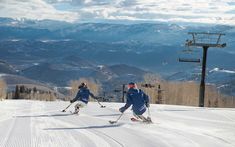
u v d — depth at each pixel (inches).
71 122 666.8
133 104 668.7
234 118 754.8
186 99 2087.8
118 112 852.6
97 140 482.0
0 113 791.7
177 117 766.5
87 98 822.5
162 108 992.9
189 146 446.9
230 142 474.6
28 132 537.0
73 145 446.0
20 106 991.0
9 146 429.7
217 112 872.9
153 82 2164.1
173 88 2092.8
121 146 443.2
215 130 580.1
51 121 676.1
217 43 1449.3
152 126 624.4
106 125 632.4
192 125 641.6
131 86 675.4
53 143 455.5
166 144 458.0
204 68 1470.2
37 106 1003.9
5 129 560.7
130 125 634.8
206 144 460.1
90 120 701.3
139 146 444.1
